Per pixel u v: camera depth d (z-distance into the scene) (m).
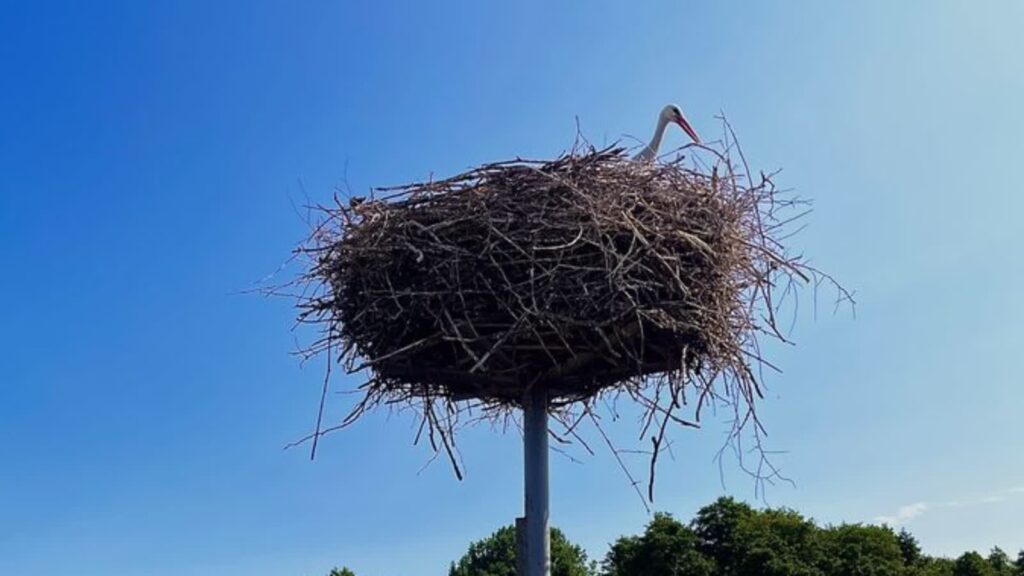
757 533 40.75
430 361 7.61
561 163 7.75
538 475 7.46
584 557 46.94
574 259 7.28
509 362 7.41
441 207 7.65
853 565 40.28
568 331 7.16
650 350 7.48
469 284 7.32
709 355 7.51
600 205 7.39
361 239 7.91
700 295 7.49
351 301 7.95
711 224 7.75
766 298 7.94
